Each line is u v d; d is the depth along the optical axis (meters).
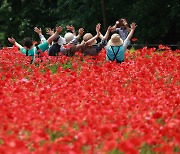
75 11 74.88
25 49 35.31
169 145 14.70
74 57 34.28
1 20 86.19
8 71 29.27
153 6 66.62
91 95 21.16
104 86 23.20
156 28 66.94
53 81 24.64
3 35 84.56
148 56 36.28
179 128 16.42
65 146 13.84
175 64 31.16
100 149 14.55
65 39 37.53
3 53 38.44
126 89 23.03
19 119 16.91
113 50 32.38
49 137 15.72
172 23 69.19
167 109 18.69
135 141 13.99
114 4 72.69
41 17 84.06
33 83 24.47
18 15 84.56
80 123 16.81
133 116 17.66
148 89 22.61
